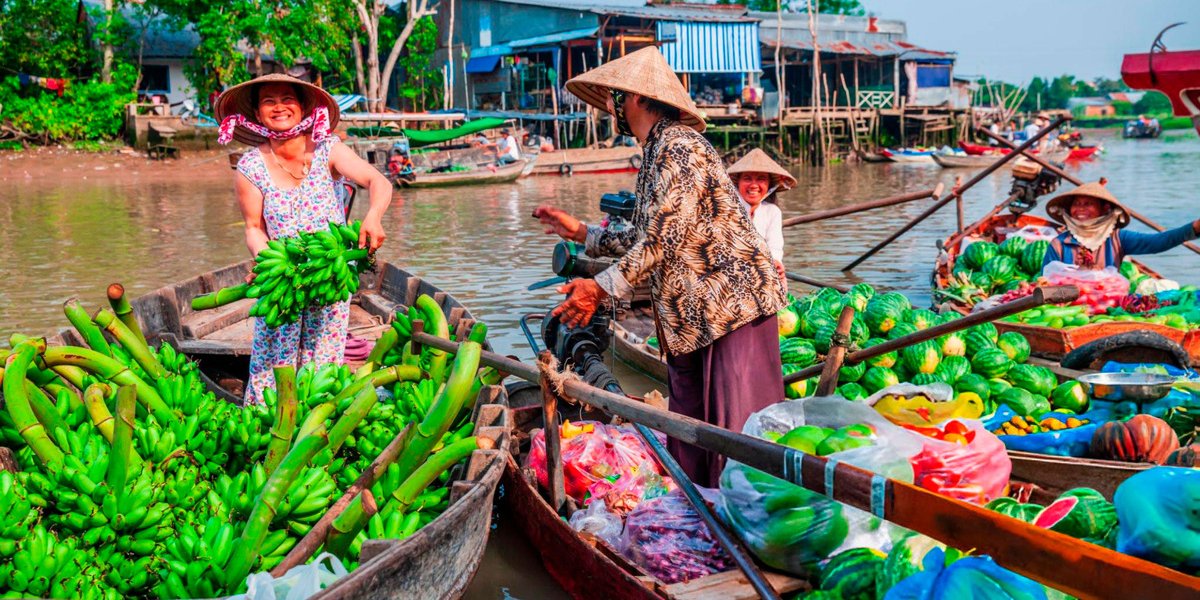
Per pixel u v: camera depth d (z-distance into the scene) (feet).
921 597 9.19
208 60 112.88
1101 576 6.92
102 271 39.70
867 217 56.08
